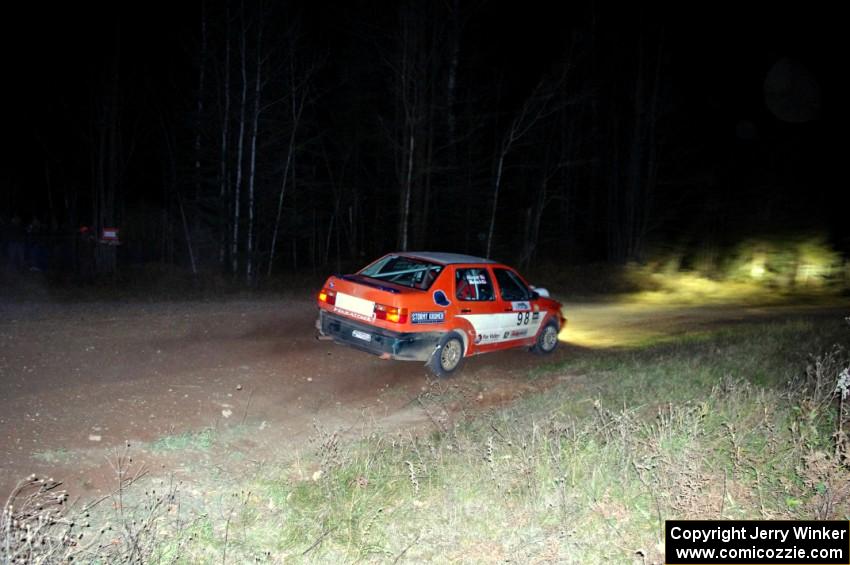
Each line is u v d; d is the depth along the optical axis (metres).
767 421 6.02
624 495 5.07
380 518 4.89
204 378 8.28
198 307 13.89
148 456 5.82
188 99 25.78
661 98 30.84
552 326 11.55
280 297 17.44
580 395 8.01
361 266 27.05
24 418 6.36
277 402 7.79
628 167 31.55
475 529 4.73
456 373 9.66
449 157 26.64
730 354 10.38
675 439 5.64
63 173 29.69
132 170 30.14
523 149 31.45
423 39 22.62
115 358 8.87
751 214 30.27
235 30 22.84
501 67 29.44
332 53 26.09
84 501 4.90
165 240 27.80
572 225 34.56
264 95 23.89
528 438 6.23
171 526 4.55
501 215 32.00
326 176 32.69
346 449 6.29
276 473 5.72
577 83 28.98
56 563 3.75
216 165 24.75
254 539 4.53
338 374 9.13
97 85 23.66
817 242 28.73
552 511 4.90
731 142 32.03
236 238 22.75
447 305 9.33
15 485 5.00
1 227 23.34
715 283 28.02
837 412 6.62
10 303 13.59
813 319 16.48
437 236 29.72
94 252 22.16
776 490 5.18
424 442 6.53
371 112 28.52
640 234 30.56
